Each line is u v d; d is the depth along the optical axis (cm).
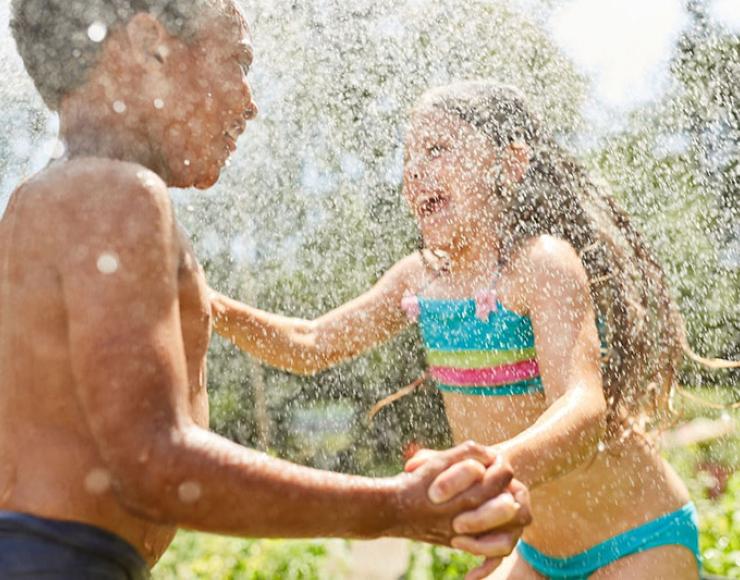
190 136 172
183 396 140
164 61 168
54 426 148
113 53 167
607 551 229
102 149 166
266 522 137
